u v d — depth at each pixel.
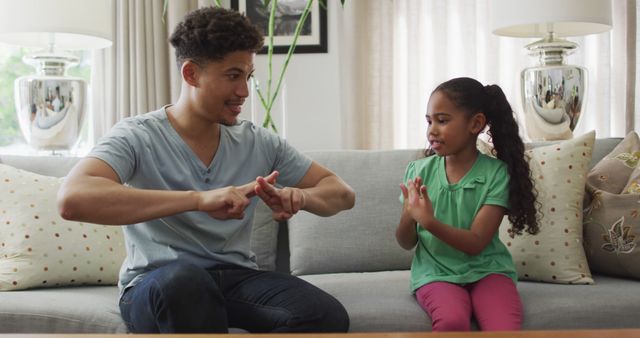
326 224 2.30
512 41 3.64
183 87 1.76
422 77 3.67
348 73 3.64
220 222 1.76
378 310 1.78
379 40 3.65
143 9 3.56
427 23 3.66
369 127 3.67
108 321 1.71
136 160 1.71
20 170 2.20
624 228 2.08
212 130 1.79
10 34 3.09
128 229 1.76
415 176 2.09
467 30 3.63
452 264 1.90
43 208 2.08
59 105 3.04
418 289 1.87
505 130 2.00
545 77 2.95
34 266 2.00
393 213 2.31
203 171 1.77
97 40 3.20
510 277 1.90
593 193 2.18
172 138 1.76
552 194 2.12
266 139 1.89
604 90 3.62
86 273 2.06
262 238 2.31
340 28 3.71
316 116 3.79
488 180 1.96
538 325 1.78
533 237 2.09
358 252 2.27
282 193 1.63
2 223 2.06
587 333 1.02
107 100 3.66
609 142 2.44
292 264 2.28
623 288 1.96
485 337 1.01
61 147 3.10
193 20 1.69
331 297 1.67
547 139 3.01
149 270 1.72
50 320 1.74
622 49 3.61
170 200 1.53
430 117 1.98
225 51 1.67
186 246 1.72
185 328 1.47
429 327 1.76
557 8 2.81
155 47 3.56
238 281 1.72
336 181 1.87
